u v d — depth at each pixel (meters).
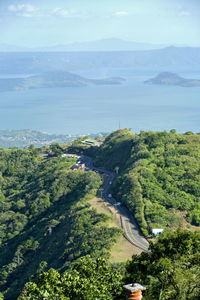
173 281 42.84
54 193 166.38
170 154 161.00
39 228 145.12
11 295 111.00
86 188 152.25
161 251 48.19
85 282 41.62
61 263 106.44
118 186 145.00
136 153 169.12
